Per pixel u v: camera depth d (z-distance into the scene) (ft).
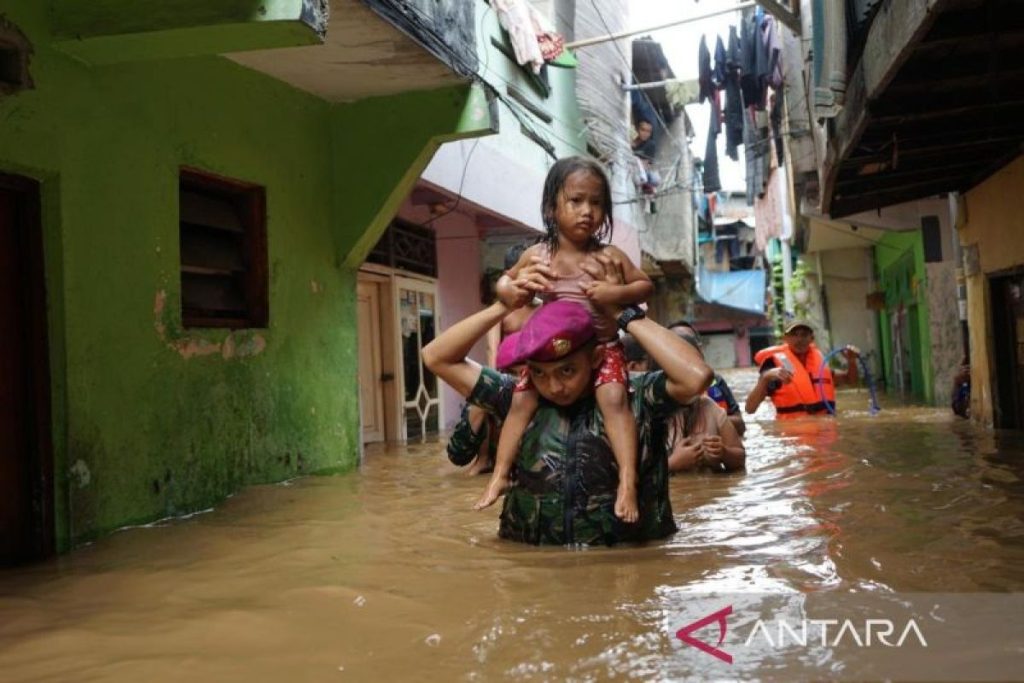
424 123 24.93
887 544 12.34
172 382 18.47
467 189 38.50
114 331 16.89
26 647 9.38
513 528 13.71
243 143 21.49
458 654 8.51
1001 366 30.71
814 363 36.37
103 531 16.26
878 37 22.09
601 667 7.97
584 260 12.84
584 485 13.12
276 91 23.03
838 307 80.94
